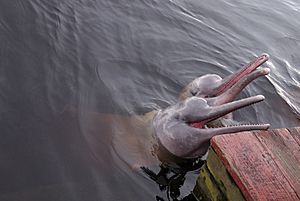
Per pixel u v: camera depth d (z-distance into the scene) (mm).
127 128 1614
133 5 2406
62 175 1354
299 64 2408
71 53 1897
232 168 1195
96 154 1466
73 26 2068
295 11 2930
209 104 1470
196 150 1466
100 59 1946
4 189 1268
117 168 1441
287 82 2244
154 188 1398
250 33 2562
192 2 2656
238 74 1538
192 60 2199
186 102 1499
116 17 2270
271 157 1246
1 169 1318
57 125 1520
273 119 1947
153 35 2264
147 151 1531
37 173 1339
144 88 1900
